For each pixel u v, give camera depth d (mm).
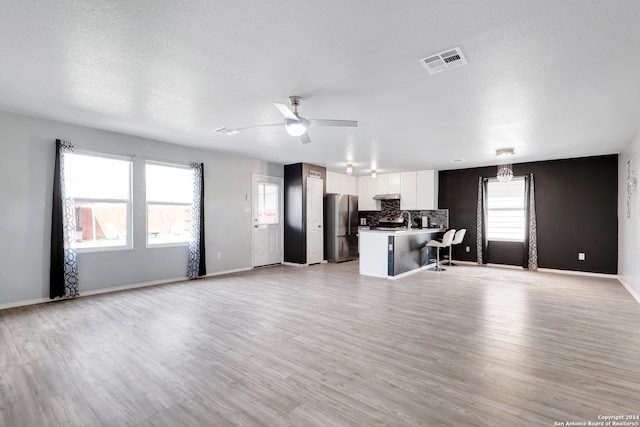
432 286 5102
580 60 2410
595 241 6035
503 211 7156
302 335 3000
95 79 2822
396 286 5102
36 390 2066
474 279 5688
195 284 5203
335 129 4309
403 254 6035
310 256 7348
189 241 5625
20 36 2141
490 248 7297
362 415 1812
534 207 6645
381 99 3234
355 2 1775
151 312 3689
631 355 2574
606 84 2820
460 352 2637
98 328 3166
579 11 1826
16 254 3859
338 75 2711
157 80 2834
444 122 3986
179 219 5590
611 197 5898
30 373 2283
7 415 1813
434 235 7551
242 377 2236
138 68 2611
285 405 1912
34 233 3977
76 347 2719
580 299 4312
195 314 3623
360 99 3238
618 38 2102
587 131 4328
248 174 6617
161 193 5312
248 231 6641
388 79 2777
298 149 5699
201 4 1802
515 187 7012
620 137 4625
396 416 1803
